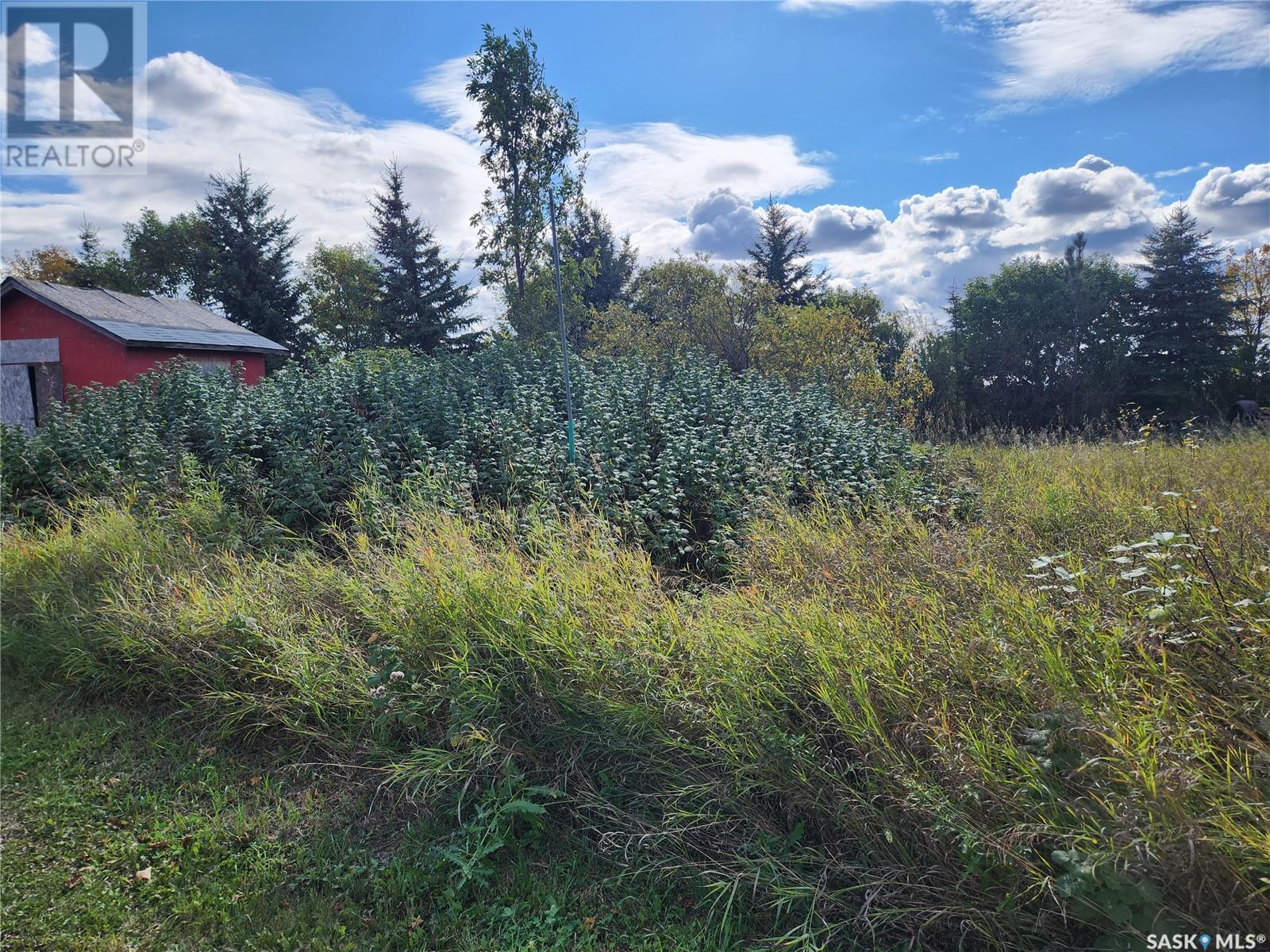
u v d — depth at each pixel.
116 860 3.46
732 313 16.03
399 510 6.41
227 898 3.19
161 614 4.89
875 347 16.02
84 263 36.56
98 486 7.98
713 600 4.39
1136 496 6.14
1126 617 3.36
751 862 2.96
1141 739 2.56
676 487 6.84
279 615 4.73
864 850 2.87
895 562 4.69
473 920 3.04
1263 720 2.57
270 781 3.98
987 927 2.53
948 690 3.09
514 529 5.70
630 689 3.55
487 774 3.60
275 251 36.03
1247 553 3.86
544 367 10.96
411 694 3.96
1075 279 28.19
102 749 4.37
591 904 3.08
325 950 2.91
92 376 16.31
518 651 3.83
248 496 7.24
